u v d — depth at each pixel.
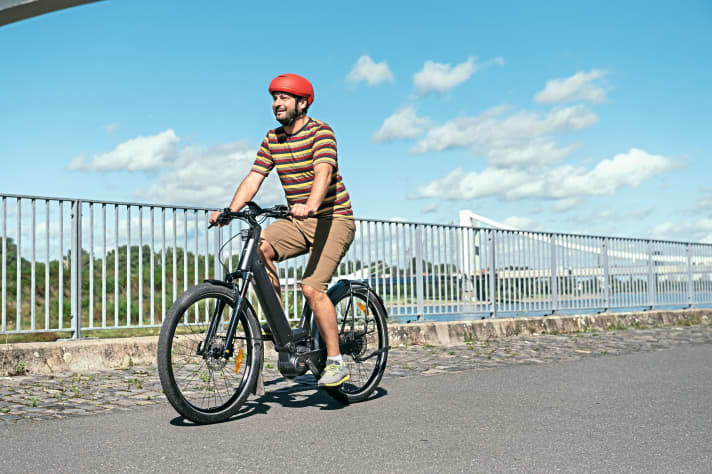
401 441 3.21
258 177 4.07
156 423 3.65
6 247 5.79
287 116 3.87
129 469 2.77
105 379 5.25
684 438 3.26
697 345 7.79
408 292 8.46
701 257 13.05
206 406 3.66
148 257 6.62
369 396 4.36
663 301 12.23
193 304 3.54
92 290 6.21
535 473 2.70
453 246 9.02
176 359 3.58
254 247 3.84
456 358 6.60
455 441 3.20
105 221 6.33
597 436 3.30
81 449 3.09
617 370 5.66
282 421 3.69
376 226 8.14
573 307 10.63
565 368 5.80
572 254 10.69
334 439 3.26
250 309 3.88
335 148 3.89
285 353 4.00
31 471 2.75
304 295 4.02
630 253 11.70
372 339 4.47
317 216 4.02
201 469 2.76
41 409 4.07
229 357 3.72
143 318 6.51
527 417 3.75
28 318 7.36
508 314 9.70
